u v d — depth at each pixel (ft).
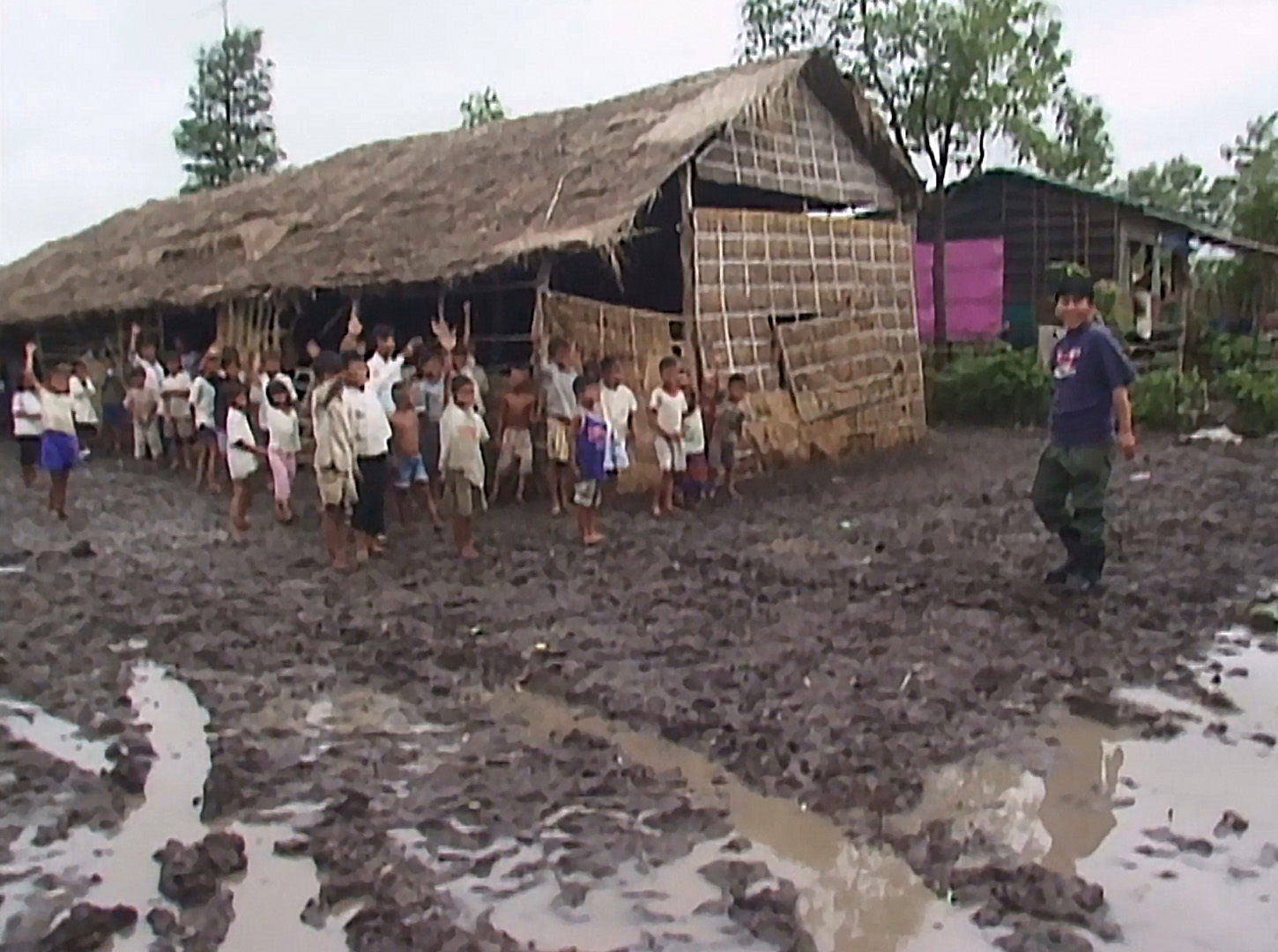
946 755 17.24
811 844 14.73
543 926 12.89
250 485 39.93
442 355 40.55
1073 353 25.35
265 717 19.67
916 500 39.86
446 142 62.18
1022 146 78.18
